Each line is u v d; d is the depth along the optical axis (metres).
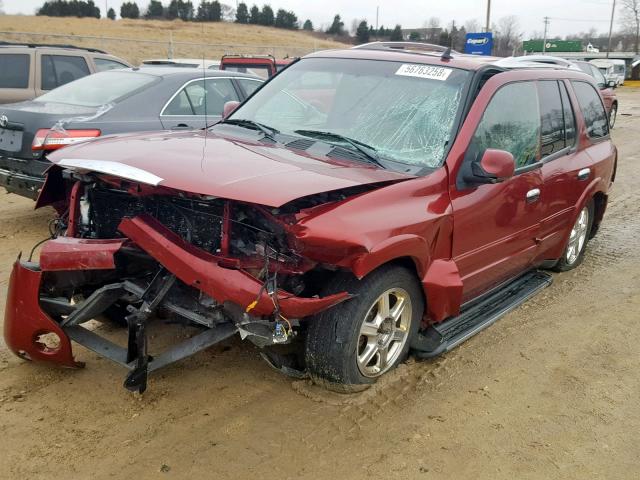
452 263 3.89
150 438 3.23
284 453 3.17
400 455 3.20
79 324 3.64
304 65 4.86
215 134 4.28
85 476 2.94
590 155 5.69
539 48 56.19
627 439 3.45
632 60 55.09
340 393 3.67
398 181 3.54
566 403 3.78
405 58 4.49
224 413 3.47
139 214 3.21
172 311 3.44
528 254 4.91
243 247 3.27
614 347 4.54
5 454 3.06
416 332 3.93
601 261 6.48
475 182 3.88
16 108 6.48
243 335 3.13
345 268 3.19
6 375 3.74
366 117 4.14
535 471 3.14
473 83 4.14
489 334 4.66
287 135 4.15
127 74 7.36
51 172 3.80
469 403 3.71
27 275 3.42
